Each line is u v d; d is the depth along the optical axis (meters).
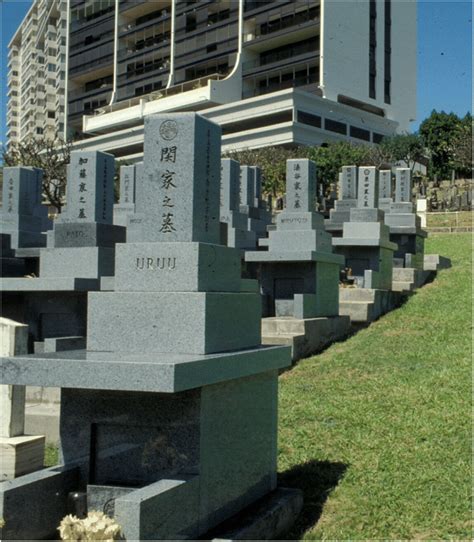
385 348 11.52
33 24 96.44
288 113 54.56
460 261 19.98
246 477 5.89
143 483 5.41
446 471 6.59
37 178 18.23
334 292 13.38
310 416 8.24
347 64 57.69
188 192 6.05
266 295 13.09
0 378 5.28
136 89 70.19
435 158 57.94
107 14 72.75
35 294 11.41
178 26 65.56
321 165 44.91
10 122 109.88
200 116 6.20
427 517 5.90
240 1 60.69
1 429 6.48
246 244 17.16
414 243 17.95
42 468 6.51
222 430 5.56
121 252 6.01
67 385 5.09
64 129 80.06
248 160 46.47
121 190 22.83
